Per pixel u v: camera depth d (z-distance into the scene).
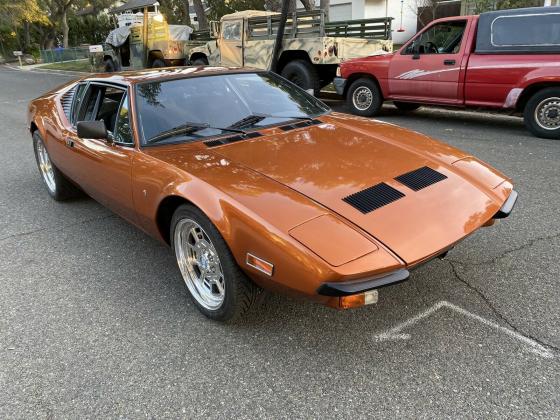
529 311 2.82
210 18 23.20
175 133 3.30
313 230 2.29
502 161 5.92
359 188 2.61
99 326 2.95
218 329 2.85
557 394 2.20
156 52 15.22
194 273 3.02
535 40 7.11
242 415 2.20
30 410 2.30
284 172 2.77
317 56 10.30
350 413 2.17
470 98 8.02
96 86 4.12
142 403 2.31
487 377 2.32
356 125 3.66
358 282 2.15
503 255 3.49
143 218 3.26
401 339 2.65
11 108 13.21
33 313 3.13
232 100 3.70
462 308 2.89
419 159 2.99
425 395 2.24
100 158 3.61
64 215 4.89
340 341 2.67
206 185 2.66
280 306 3.03
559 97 6.92
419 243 2.33
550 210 4.26
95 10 54.31
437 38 8.35
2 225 4.69
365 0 22.84
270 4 19.81
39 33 50.69
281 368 2.49
